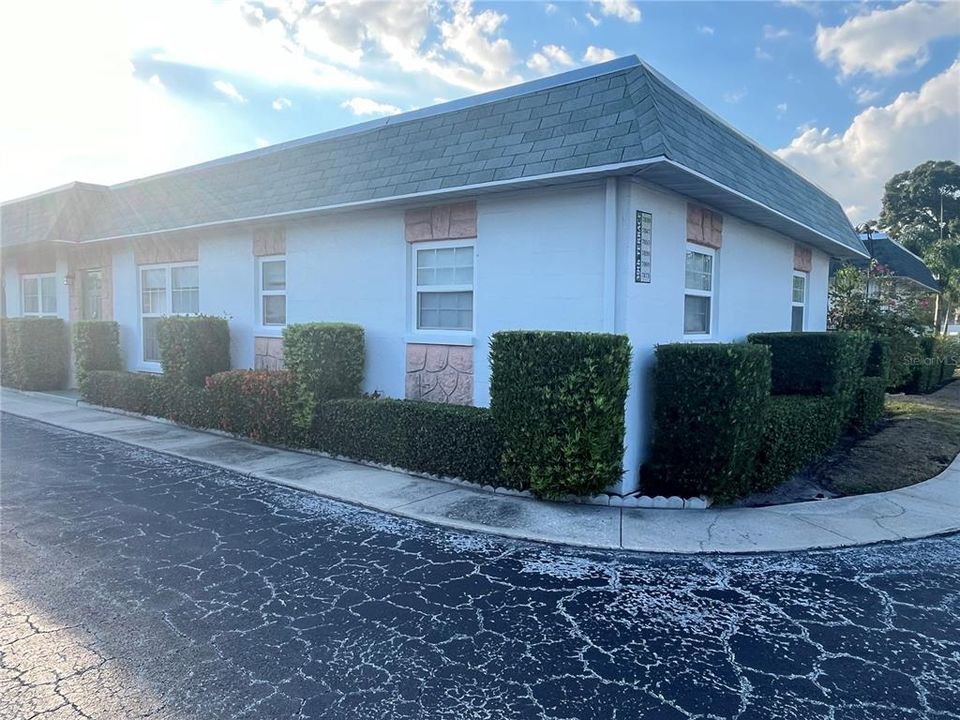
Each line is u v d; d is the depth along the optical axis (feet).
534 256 22.75
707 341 26.07
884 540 17.16
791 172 35.88
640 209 20.90
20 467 24.57
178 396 33.12
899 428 33.47
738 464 20.20
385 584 13.87
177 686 9.75
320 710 9.21
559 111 22.16
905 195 198.39
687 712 9.31
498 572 14.65
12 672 10.09
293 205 29.50
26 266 50.98
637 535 17.19
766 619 12.46
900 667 10.71
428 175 24.52
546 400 19.36
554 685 9.99
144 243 40.32
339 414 26.04
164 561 15.03
